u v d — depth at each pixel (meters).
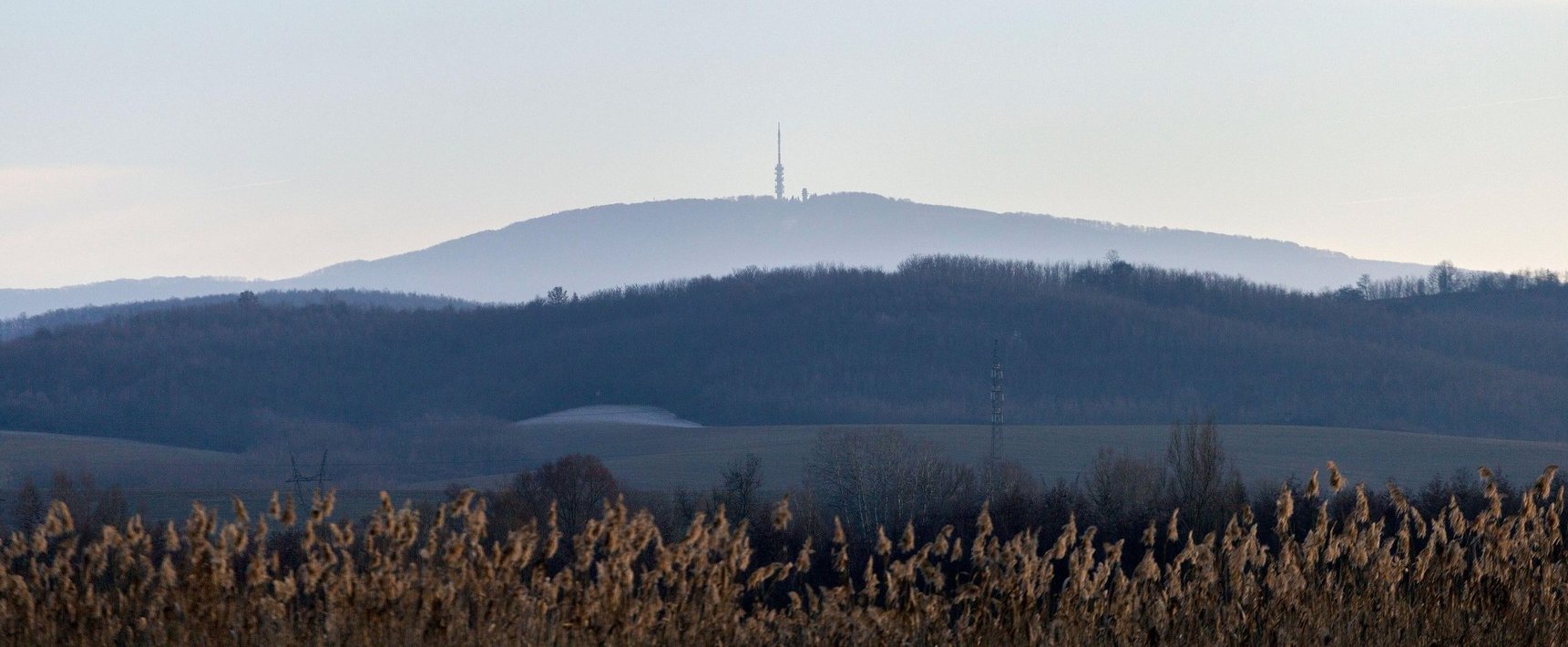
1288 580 41.53
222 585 37.53
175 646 36.09
